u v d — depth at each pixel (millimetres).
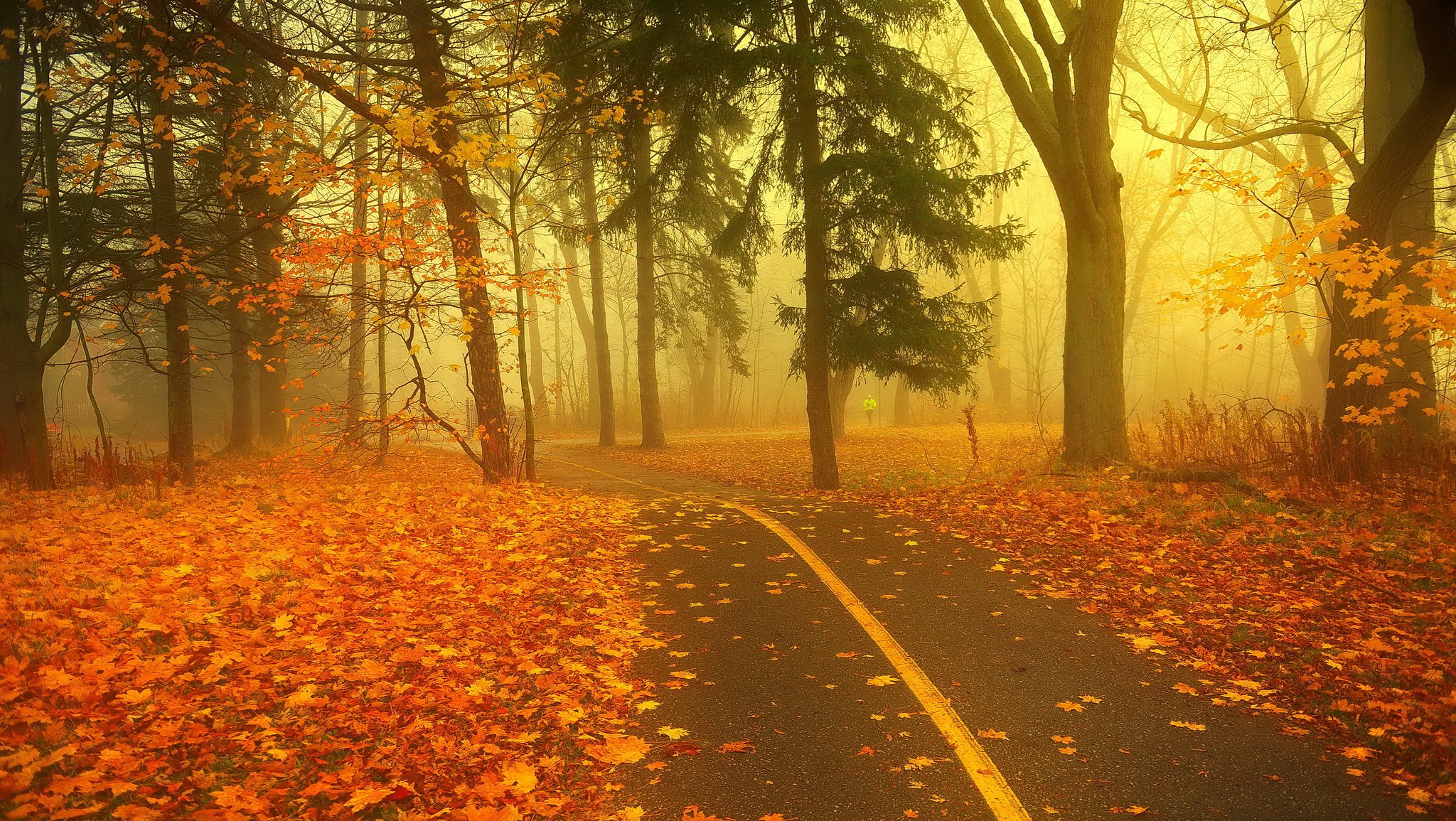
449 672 4523
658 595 6359
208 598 5242
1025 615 5773
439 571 6617
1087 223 12539
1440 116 9375
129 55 10453
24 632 4246
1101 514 8586
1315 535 7211
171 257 12055
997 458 16844
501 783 3395
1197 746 3857
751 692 4520
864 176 12383
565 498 11148
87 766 3180
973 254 13859
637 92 12078
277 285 10844
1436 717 3916
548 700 4285
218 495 10156
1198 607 5754
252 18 12359
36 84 11312
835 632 5473
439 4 11172
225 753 3482
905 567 7051
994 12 13992
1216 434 11641
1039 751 3830
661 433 26391
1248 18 11156
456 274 10773
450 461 20734
